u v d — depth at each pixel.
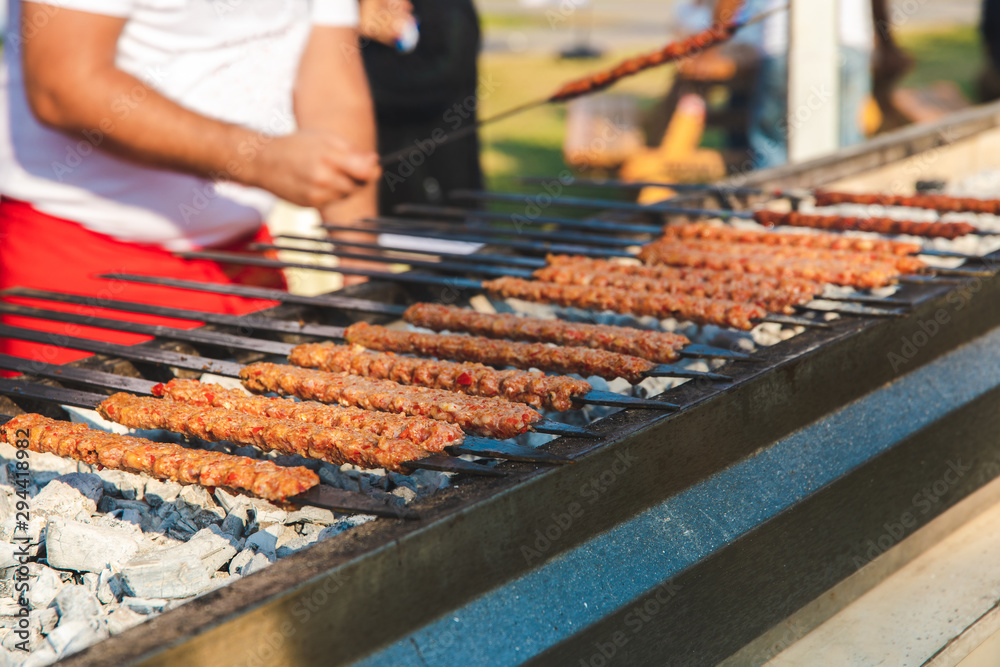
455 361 1.99
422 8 4.09
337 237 3.44
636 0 19.17
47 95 2.29
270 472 1.40
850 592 1.81
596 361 1.83
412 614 1.23
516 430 1.53
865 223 2.76
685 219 3.10
